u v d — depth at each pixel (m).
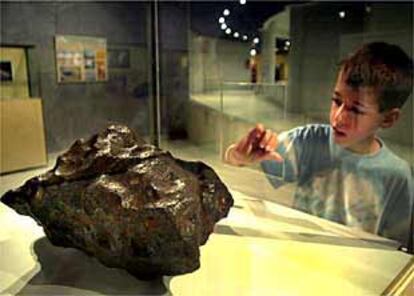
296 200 1.73
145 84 3.85
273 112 1.87
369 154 1.48
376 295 1.04
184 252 0.93
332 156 1.60
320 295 1.05
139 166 1.05
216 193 1.16
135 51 4.06
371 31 1.44
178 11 3.46
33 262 1.20
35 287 1.07
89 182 1.05
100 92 4.14
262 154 1.88
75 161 1.13
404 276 1.15
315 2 1.63
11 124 3.23
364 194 1.50
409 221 1.37
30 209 1.17
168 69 3.53
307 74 1.69
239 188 1.85
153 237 0.93
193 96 2.92
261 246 1.32
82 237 1.08
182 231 0.92
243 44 2.30
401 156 1.39
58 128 3.80
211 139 2.27
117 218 0.97
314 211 1.65
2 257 1.23
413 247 1.33
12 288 1.07
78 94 4.05
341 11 1.53
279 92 1.85
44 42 3.89
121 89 4.07
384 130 1.43
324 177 1.63
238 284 1.09
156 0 3.79
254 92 2.02
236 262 1.21
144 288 1.06
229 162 2.04
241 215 1.61
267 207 1.69
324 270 1.18
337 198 1.58
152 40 3.88
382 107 1.42
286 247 1.32
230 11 2.51
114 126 1.19
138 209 0.95
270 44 1.99
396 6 1.37
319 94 1.65
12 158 3.10
